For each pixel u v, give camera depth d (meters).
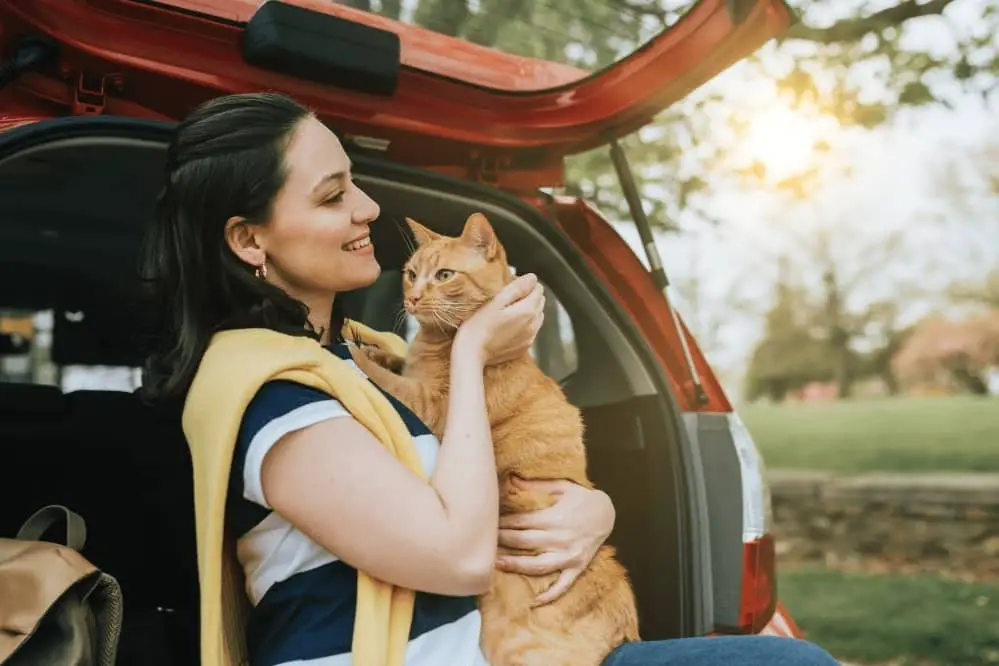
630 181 2.16
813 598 6.01
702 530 1.99
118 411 2.14
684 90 1.89
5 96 1.50
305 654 1.14
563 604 1.56
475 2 2.25
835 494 8.16
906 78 5.38
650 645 1.37
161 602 2.10
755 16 1.66
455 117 1.88
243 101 1.29
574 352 2.26
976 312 20.25
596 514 1.61
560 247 2.04
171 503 2.11
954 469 9.62
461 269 1.83
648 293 2.23
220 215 1.28
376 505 1.11
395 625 1.16
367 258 1.38
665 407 2.03
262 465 1.13
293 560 1.18
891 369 21.48
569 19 2.24
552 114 1.97
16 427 2.06
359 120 1.77
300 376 1.17
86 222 2.25
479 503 1.19
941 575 6.76
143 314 1.72
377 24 1.90
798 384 22.98
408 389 1.81
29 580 1.12
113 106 1.59
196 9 1.57
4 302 2.54
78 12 1.45
